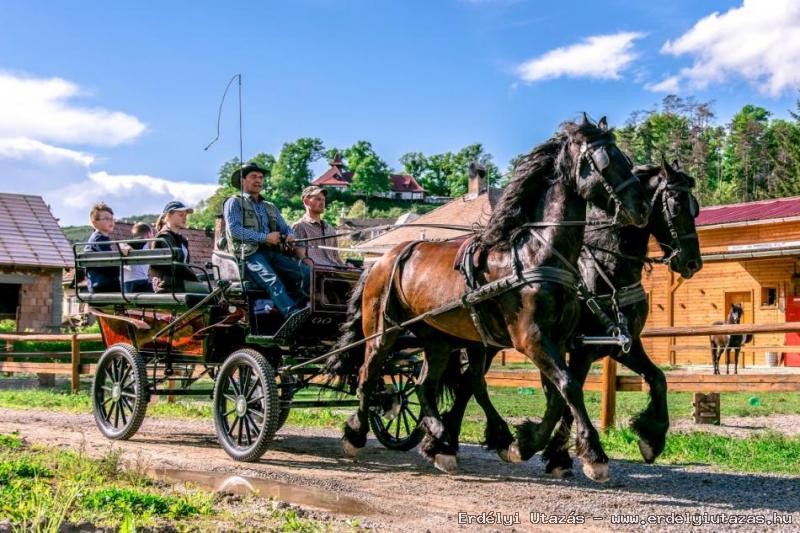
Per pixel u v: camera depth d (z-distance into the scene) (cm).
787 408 1475
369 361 810
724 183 9412
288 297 845
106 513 514
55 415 1191
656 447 744
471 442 970
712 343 2072
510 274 668
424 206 17750
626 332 701
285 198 17100
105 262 977
